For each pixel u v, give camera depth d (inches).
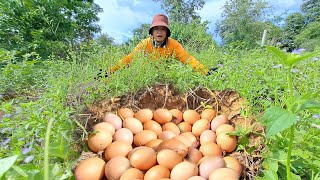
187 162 49.3
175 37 270.4
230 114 69.6
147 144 58.5
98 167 48.1
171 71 87.0
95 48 111.0
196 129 66.3
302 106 32.9
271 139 52.2
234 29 792.9
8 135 55.8
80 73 87.8
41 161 43.6
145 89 77.5
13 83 100.3
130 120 64.8
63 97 70.1
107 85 76.2
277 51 31.9
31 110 57.0
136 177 47.0
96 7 305.0
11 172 28.4
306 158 44.9
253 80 76.0
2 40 183.9
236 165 49.6
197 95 78.4
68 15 228.1
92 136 55.4
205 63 119.4
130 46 122.3
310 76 79.0
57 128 51.4
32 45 179.2
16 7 186.4
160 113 69.3
